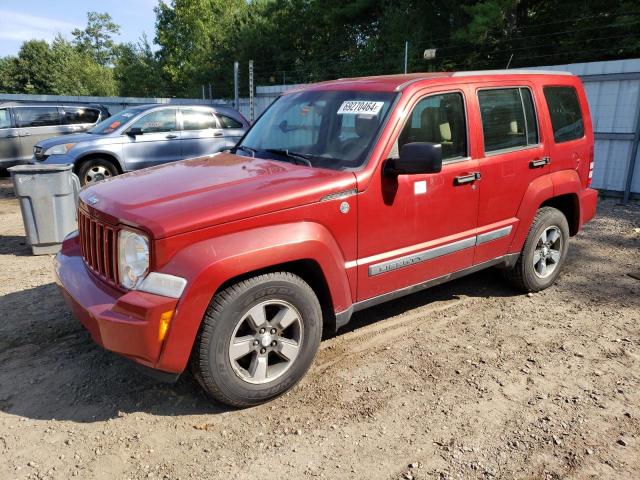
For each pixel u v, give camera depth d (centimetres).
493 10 1423
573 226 546
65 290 340
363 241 362
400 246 385
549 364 384
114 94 5038
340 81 454
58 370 379
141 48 4262
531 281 503
